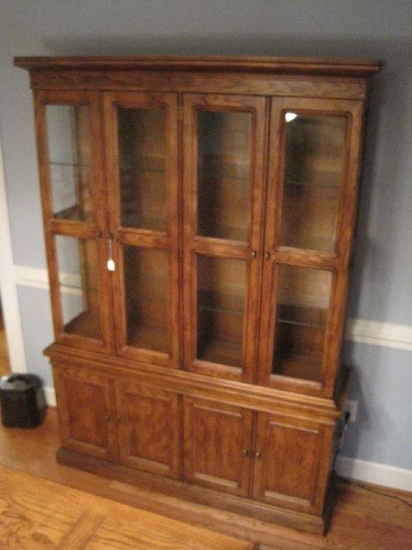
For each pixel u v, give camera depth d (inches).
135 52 89.5
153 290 91.2
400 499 98.7
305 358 87.8
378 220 86.0
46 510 94.7
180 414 92.4
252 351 84.2
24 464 105.2
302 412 84.0
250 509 93.3
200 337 89.3
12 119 102.3
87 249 93.8
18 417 113.7
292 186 77.5
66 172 86.7
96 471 102.3
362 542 89.9
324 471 86.9
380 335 91.9
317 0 78.0
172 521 93.2
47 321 116.8
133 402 94.9
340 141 73.5
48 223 89.4
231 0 81.7
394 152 81.9
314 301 83.4
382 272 88.6
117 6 88.0
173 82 74.7
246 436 89.5
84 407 99.3
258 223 77.2
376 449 99.9
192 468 95.6
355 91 68.2
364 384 96.2
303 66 67.6
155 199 84.4
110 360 93.2
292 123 74.3
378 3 75.8
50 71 80.1
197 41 85.5
